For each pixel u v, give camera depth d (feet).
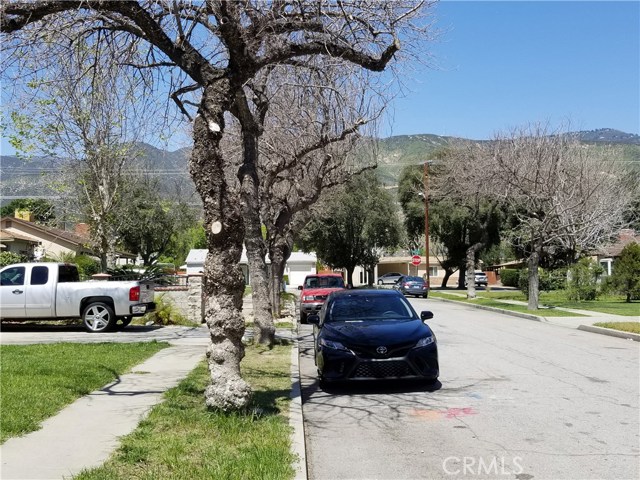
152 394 29.35
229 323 24.50
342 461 20.93
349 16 31.35
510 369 38.93
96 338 52.21
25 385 29.60
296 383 32.40
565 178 92.63
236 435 21.85
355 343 31.94
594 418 26.21
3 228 131.54
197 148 24.98
